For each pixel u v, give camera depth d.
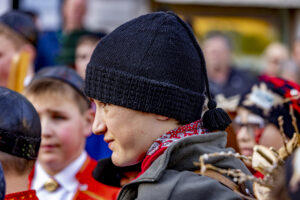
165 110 2.53
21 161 2.70
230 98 4.04
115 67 2.56
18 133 2.67
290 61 8.09
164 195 2.38
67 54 6.15
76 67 5.62
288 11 9.56
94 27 8.73
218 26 9.31
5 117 2.66
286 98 3.71
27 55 4.16
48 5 7.98
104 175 3.05
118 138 2.57
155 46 2.56
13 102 2.71
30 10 7.63
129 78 2.52
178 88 2.55
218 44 7.77
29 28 5.28
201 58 2.70
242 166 2.61
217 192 2.39
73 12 7.30
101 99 2.57
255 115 3.80
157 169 2.44
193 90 2.62
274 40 9.47
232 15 9.35
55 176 3.78
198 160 2.50
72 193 3.74
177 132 2.58
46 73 3.90
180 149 2.50
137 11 8.91
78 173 3.80
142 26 2.62
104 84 2.56
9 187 2.66
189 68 2.61
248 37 9.34
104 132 2.64
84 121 3.86
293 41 9.57
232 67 7.98
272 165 2.34
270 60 8.45
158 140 2.55
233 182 2.52
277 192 1.73
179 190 2.39
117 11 8.84
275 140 3.75
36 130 2.76
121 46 2.58
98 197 3.70
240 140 3.83
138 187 2.49
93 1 8.73
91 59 2.66
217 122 2.62
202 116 2.78
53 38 7.17
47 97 3.74
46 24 7.88
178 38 2.61
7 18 5.23
